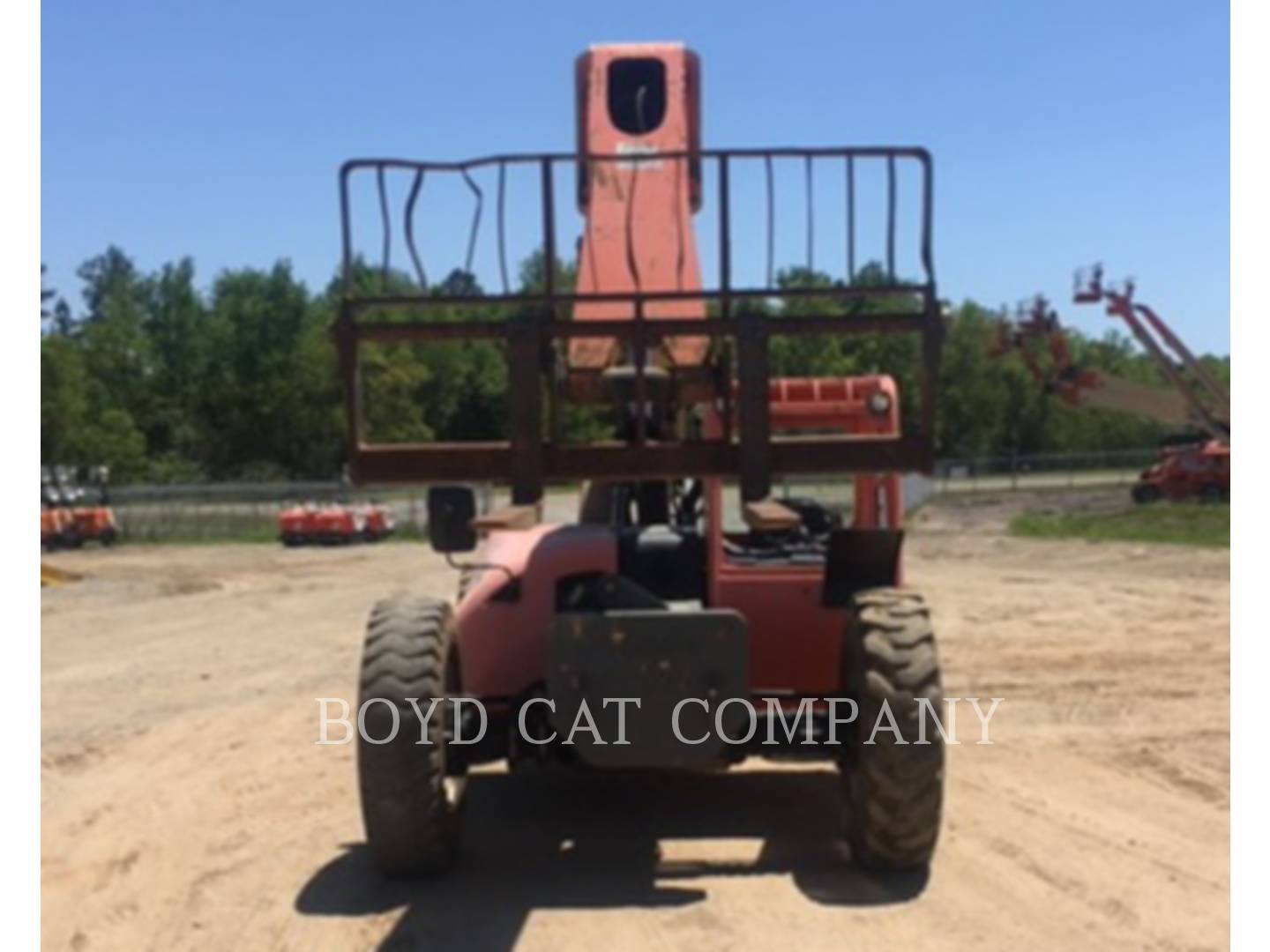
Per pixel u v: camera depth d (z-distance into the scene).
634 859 6.65
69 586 23.14
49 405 64.00
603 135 7.60
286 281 81.25
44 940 5.69
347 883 6.37
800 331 6.01
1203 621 15.60
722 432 6.83
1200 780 8.06
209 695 11.78
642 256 7.31
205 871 6.60
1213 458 39.41
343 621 17.70
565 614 5.93
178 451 80.19
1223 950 5.33
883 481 7.98
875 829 6.05
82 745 9.60
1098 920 5.66
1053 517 36.78
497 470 6.10
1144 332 41.12
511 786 8.02
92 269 125.81
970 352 78.88
